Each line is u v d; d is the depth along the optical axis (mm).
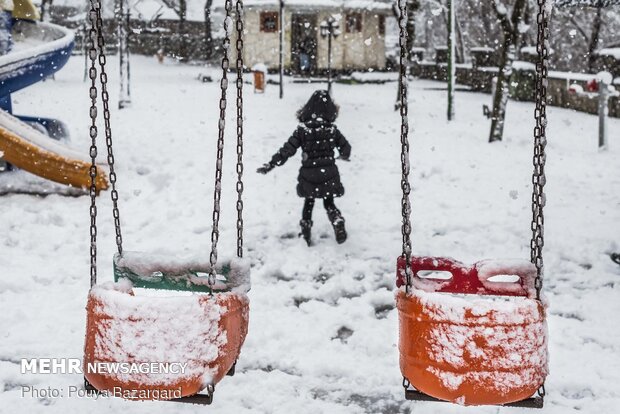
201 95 25828
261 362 5098
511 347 2793
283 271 7125
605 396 4625
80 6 57969
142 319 2854
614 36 38875
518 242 8047
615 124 19031
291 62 43375
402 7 2832
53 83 30109
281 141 14648
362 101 25234
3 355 5102
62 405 4438
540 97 2949
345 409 4480
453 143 14930
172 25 58812
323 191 7672
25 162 9852
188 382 2857
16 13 12836
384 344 5375
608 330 5668
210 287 2988
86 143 13930
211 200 9609
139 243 7871
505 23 14906
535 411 4398
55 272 6844
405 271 3176
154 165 11750
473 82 34188
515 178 11305
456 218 8953
